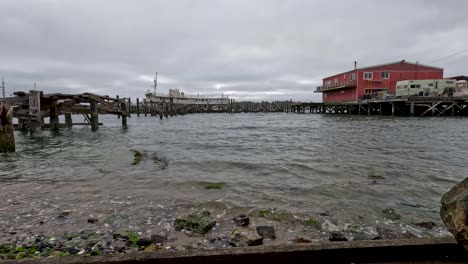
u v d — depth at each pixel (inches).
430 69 1701.5
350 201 218.2
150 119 2026.3
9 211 193.8
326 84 2256.4
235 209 201.8
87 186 257.4
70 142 589.3
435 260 101.5
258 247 103.3
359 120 1296.8
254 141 633.6
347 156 411.2
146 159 392.8
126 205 208.5
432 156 405.4
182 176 297.1
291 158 402.0
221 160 386.9
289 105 3565.5
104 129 963.3
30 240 151.7
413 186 255.9
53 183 266.8
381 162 364.8
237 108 4030.5
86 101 780.6
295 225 174.9
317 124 1210.6
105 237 156.4
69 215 188.1
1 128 419.8
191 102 4057.6
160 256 96.9
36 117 563.2
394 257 103.2
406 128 852.0
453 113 1360.7
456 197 93.4
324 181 275.4
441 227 172.2
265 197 228.4
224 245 147.6
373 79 1722.4
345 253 102.0
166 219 183.2
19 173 307.1
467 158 389.7
